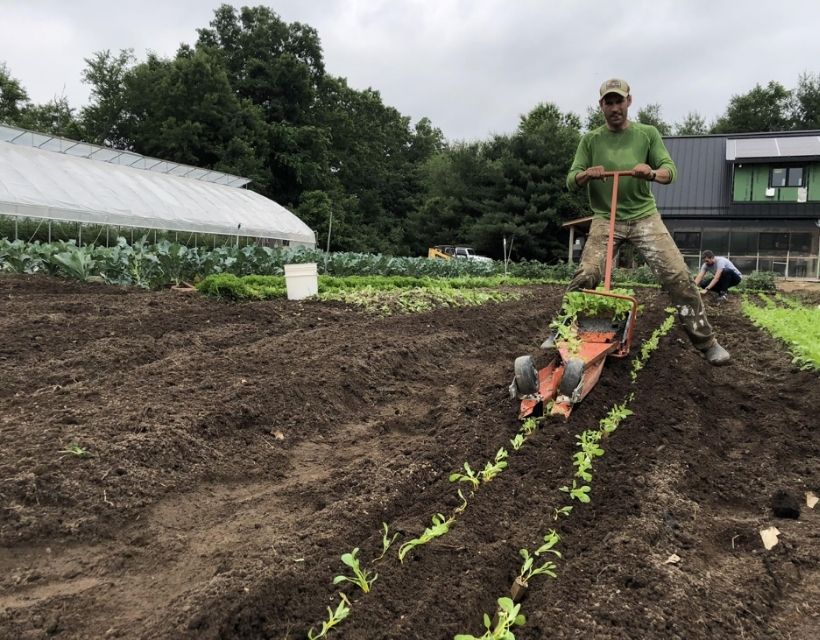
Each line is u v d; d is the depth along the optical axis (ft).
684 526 9.80
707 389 18.26
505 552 8.61
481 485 10.63
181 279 42.50
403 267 64.34
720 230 107.76
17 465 10.37
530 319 33.60
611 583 7.90
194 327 24.63
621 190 18.13
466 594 7.61
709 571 8.54
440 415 15.57
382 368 19.44
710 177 110.52
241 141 144.97
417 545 8.61
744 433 15.11
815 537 9.62
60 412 13.29
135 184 73.51
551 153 129.49
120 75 168.35
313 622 7.11
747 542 9.59
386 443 13.75
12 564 8.36
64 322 22.74
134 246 42.83
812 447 13.79
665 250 18.03
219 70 151.43
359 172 196.34
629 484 11.02
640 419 14.46
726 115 188.24
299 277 33.81
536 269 93.66
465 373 20.72
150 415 13.26
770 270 105.60
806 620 7.61
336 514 9.63
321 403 15.84
